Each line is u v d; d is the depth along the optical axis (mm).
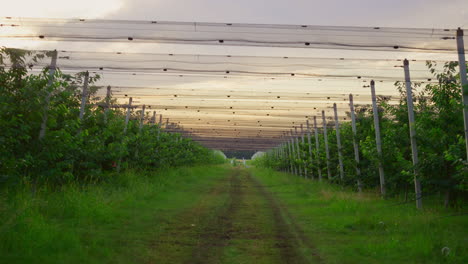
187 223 10531
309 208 14180
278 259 7066
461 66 10266
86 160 14680
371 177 19297
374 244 8086
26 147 10836
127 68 12648
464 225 10258
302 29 10203
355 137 20047
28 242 6715
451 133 12664
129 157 21312
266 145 63969
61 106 11086
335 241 8594
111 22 10195
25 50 10602
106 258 6637
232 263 6758
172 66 12727
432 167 12781
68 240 7176
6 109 9195
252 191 21875
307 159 34125
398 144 15742
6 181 9719
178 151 33250
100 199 11609
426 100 15383
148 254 7133
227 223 10773
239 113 26781
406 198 16250
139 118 24375
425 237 8195
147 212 11867
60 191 12547
